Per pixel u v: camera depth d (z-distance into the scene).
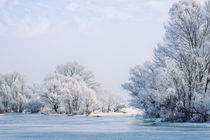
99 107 85.31
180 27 41.62
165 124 32.38
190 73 35.97
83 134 23.55
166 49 43.56
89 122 41.53
